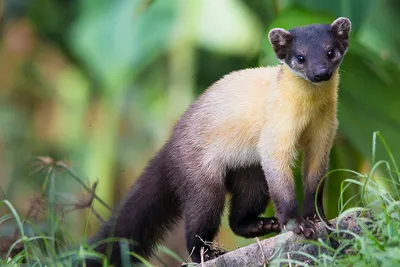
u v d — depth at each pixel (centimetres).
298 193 1352
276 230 1153
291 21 1326
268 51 1288
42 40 1875
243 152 1110
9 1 1856
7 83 1855
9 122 1812
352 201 1307
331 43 1055
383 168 1309
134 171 1727
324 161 1068
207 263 1005
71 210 1165
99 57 1429
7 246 1152
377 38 1598
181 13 1501
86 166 1678
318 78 1024
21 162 1747
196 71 1681
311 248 965
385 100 1341
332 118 1066
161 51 1591
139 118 1745
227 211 1195
